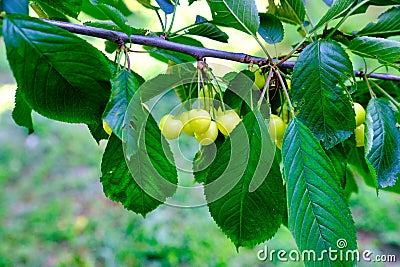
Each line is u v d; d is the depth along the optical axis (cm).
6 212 230
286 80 55
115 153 51
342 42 60
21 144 290
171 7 62
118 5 67
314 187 47
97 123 48
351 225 46
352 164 68
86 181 259
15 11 43
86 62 45
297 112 50
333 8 50
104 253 202
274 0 65
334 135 50
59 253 204
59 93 46
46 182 257
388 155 53
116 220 224
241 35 180
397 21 59
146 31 58
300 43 53
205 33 62
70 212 232
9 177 259
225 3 53
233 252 199
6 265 195
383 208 221
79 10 57
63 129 309
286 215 59
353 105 51
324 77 50
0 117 318
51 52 43
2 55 367
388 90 63
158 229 213
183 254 200
